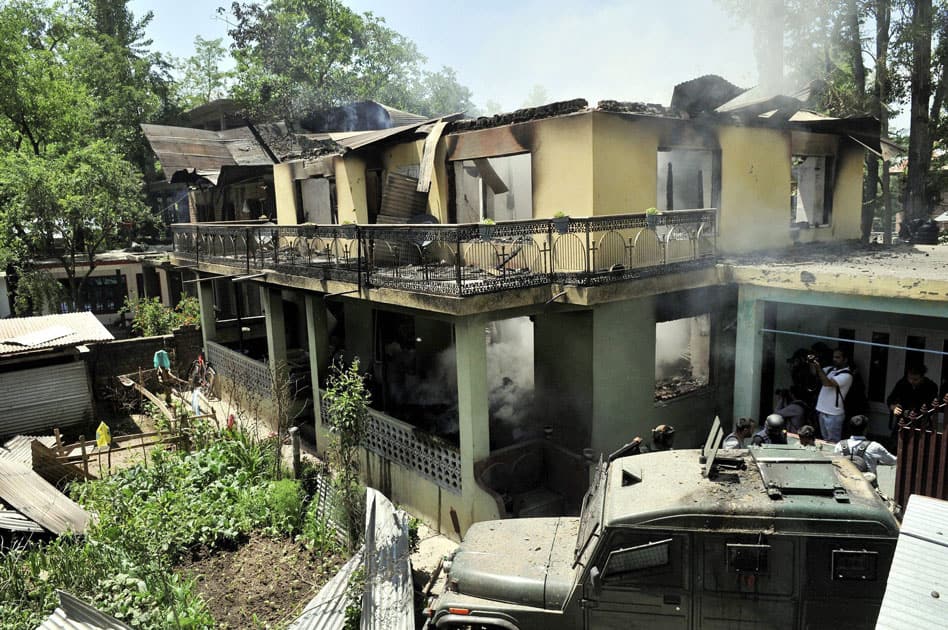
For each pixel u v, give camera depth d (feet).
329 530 31.17
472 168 39.50
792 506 16.01
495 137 36.29
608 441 32.91
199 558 30.53
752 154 39.45
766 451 19.36
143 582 26.73
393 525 26.63
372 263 33.58
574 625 17.66
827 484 16.76
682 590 16.61
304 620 23.43
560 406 33.91
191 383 57.88
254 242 47.24
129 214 83.41
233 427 43.88
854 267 32.40
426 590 22.15
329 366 41.57
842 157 46.06
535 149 34.30
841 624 15.80
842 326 38.32
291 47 106.63
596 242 30.53
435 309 29.07
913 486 21.16
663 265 32.14
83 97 99.50
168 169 72.13
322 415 41.65
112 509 32.94
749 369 34.71
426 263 37.42
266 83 99.45
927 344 35.50
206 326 60.75
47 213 75.97
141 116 113.19
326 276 37.06
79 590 25.98
